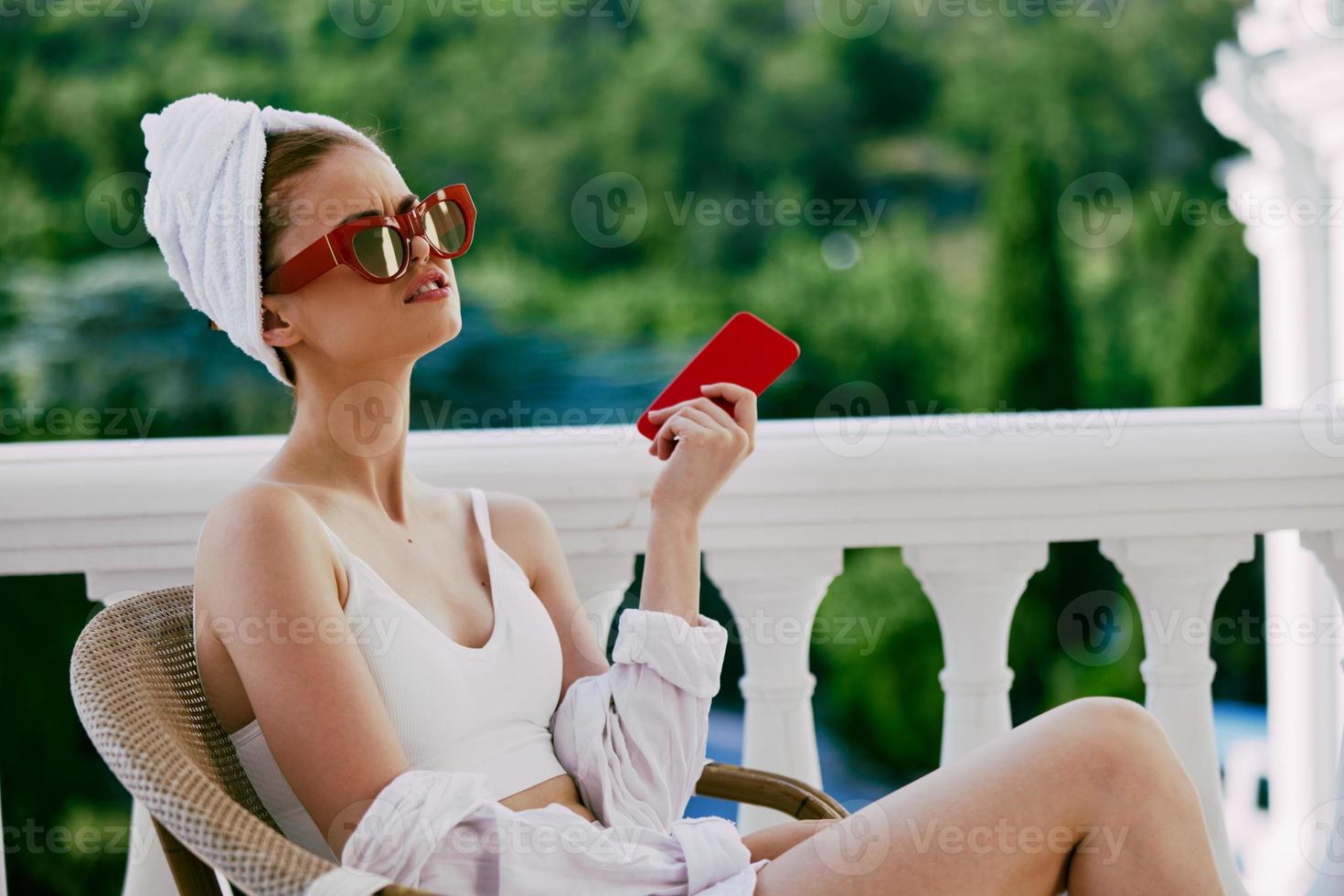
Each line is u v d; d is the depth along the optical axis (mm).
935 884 1611
